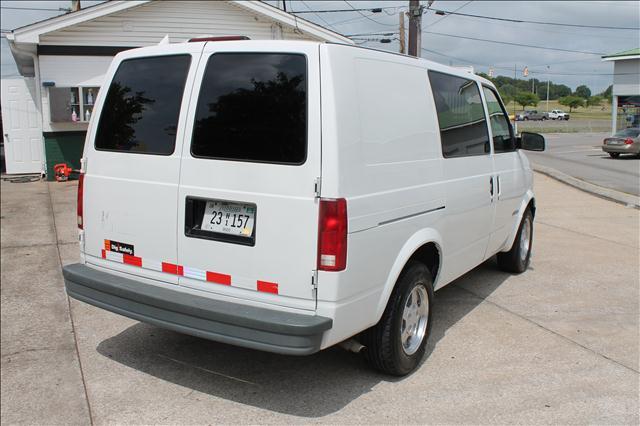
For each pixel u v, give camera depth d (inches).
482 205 197.9
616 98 1400.1
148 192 147.8
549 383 156.3
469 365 166.6
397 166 145.3
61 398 149.0
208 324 132.6
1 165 734.5
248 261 132.9
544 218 411.5
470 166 187.6
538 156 1136.2
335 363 166.9
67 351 176.7
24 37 541.0
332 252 124.8
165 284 146.8
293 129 128.3
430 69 167.8
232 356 172.1
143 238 149.6
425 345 165.9
